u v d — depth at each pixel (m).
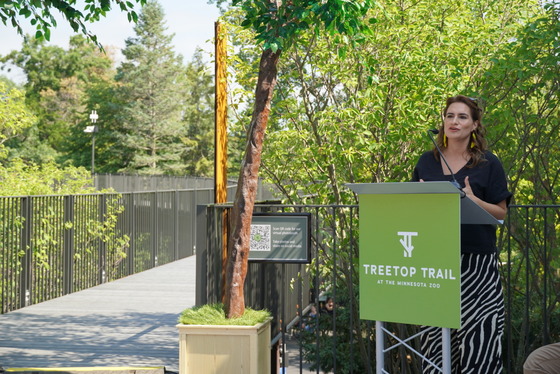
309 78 6.77
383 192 3.25
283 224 4.73
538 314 6.10
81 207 11.14
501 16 7.11
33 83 64.88
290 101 6.56
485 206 3.22
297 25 4.40
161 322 8.07
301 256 4.72
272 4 4.46
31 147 53.97
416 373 6.17
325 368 6.62
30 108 60.66
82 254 11.13
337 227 6.83
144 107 56.62
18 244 9.34
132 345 6.80
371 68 6.01
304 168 6.91
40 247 9.97
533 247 6.14
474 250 3.29
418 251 3.19
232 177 24.73
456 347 3.54
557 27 5.86
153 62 57.66
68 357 6.25
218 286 5.01
